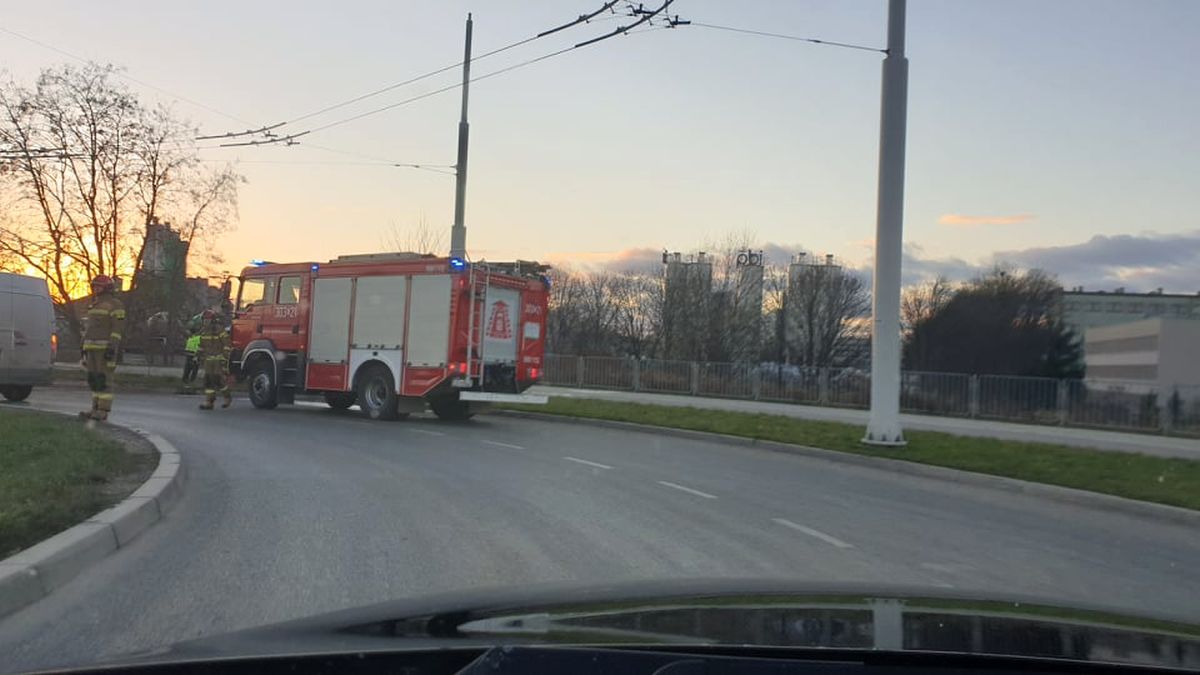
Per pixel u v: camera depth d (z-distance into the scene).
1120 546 8.34
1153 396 21.25
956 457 13.42
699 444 16.03
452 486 9.86
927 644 2.68
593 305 59.34
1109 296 70.94
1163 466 12.81
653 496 9.77
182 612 5.09
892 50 14.16
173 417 16.44
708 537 7.67
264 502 8.55
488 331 17.25
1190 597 6.40
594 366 30.58
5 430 10.48
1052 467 12.54
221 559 6.36
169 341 31.03
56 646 4.44
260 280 19.52
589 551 6.93
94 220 25.62
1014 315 57.38
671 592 3.38
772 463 13.55
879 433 14.53
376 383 17.62
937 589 3.75
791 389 27.02
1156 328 46.31
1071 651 2.72
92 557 6.11
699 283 56.22
